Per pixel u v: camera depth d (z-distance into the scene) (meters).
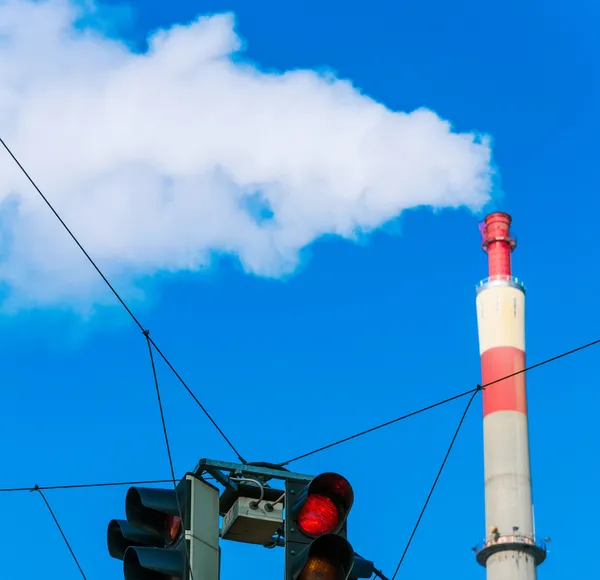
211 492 22.91
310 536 21.53
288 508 21.81
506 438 111.56
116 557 23.30
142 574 22.08
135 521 22.94
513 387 113.56
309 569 21.06
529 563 106.62
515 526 107.88
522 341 116.81
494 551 107.75
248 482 24.23
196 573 21.77
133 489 22.83
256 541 25.03
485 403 114.56
